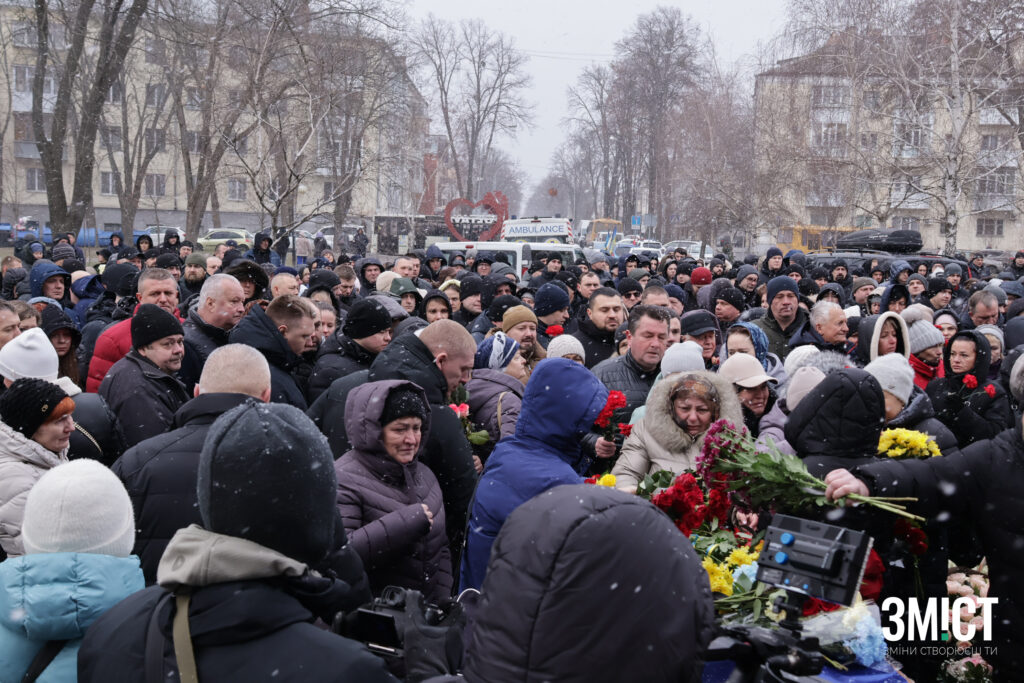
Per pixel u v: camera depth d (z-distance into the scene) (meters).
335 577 2.26
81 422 4.66
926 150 30.44
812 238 39.94
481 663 1.74
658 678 1.65
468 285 9.73
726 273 16.25
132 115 49.06
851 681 2.75
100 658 2.00
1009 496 3.34
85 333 8.09
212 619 1.87
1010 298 14.09
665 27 60.84
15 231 38.62
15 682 2.75
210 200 53.28
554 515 1.74
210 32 26.02
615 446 4.23
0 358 4.77
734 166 37.81
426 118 51.62
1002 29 27.55
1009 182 31.80
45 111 49.84
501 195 29.97
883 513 3.21
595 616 1.65
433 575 3.92
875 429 3.56
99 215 53.34
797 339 8.27
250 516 1.92
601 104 69.50
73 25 24.19
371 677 1.84
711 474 3.08
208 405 3.78
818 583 2.06
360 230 33.38
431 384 4.71
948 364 6.47
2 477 3.69
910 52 28.42
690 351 5.26
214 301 6.00
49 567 2.73
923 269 16.70
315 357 6.73
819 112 35.81
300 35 24.50
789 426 3.74
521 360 6.04
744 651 2.03
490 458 3.87
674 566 1.70
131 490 3.58
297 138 26.27
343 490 3.80
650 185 62.50
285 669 1.83
